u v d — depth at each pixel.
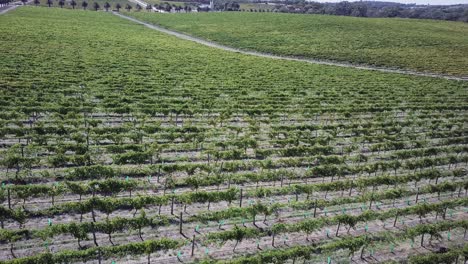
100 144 33.34
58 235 21.03
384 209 25.84
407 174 30.72
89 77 54.59
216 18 147.00
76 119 37.50
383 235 22.45
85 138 32.91
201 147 33.44
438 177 29.84
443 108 51.47
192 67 69.56
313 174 29.30
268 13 162.50
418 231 21.69
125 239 21.11
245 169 30.17
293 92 55.56
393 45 106.94
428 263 19.59
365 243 20.66
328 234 22.62
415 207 24.17
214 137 36.53
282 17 149.00
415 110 50.62
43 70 56.19
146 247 19.23
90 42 85.12
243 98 50.09
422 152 34.50
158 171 27.42
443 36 121.62
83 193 24.47
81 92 47.19
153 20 140.75
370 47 103.69
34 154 30.00
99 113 41.00
